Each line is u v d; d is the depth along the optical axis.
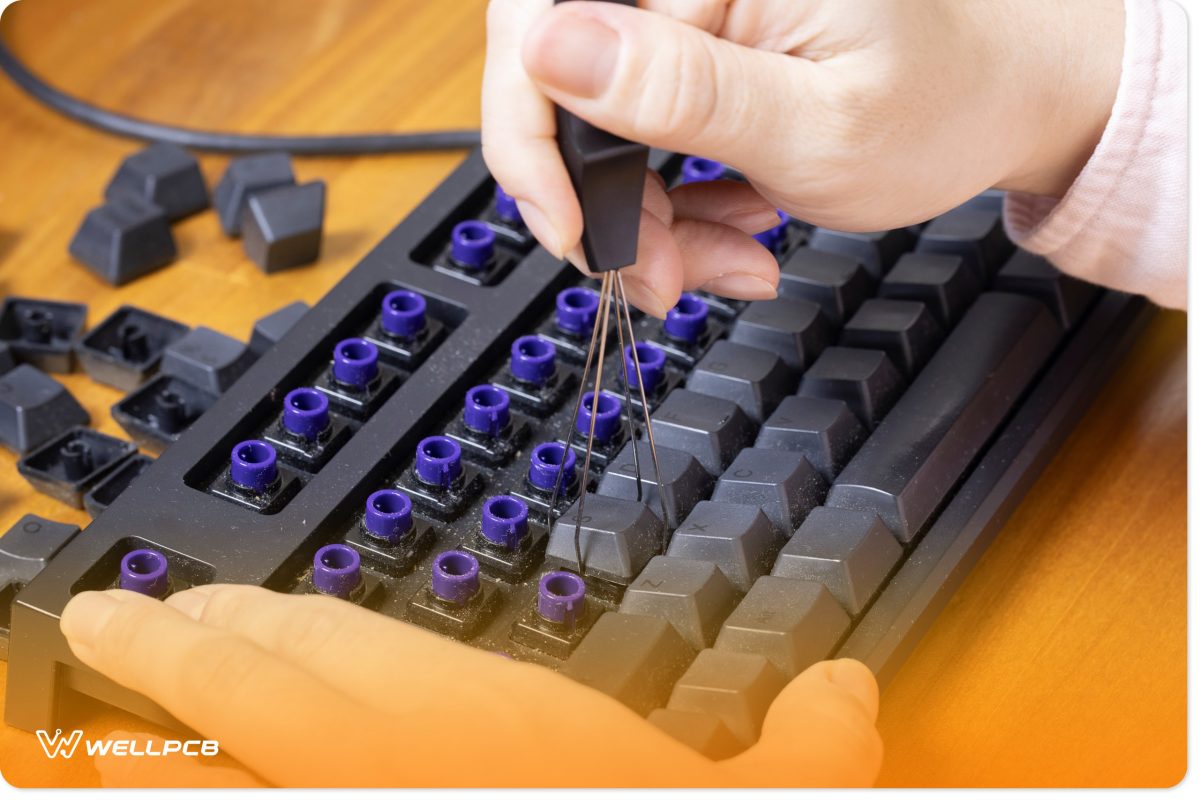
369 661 0.46
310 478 0.54
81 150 0.76
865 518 0.52
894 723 0.51
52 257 0.70
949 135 0.50
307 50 0.82
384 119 0.77
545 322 0.60
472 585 0.50
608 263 0.46
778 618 0.48
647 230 0.51
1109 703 0.51
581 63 0.42
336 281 0.68
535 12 0.46
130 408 0.62
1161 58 0.55
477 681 0.44
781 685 0.47
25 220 0.72
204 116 0.77
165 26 0.83
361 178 0.75
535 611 0.50
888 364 0.58
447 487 0.54
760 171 0.48
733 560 0.51
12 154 0.75
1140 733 0.50
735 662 0.47
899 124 0.48
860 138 0.47
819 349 0.60
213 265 0.70
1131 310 0.63
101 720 0.51
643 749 0.42
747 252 0.55
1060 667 0.53
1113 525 0.58
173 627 0.46
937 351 0.59
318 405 0.55
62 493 0.59
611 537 0.51
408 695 0.44
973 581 0.56
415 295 0.59
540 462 0.53
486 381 0.58
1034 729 0.51
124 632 0.46
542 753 0.41
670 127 0.44
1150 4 0.56
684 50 0.43
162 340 0.66
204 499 0.53
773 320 0.60
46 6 0.83
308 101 0.78
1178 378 0.64
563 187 0.46
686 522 0.52
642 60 0.42
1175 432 0.61
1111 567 0.56
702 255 0.54
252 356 0.63
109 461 0.60
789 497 0.53
